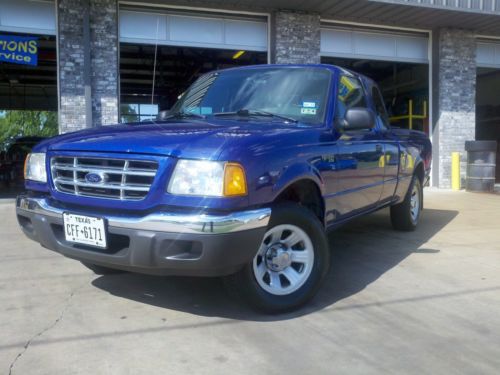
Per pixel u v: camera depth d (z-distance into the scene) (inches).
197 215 115.1
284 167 131.1
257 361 110.4
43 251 209.8
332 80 172.2
